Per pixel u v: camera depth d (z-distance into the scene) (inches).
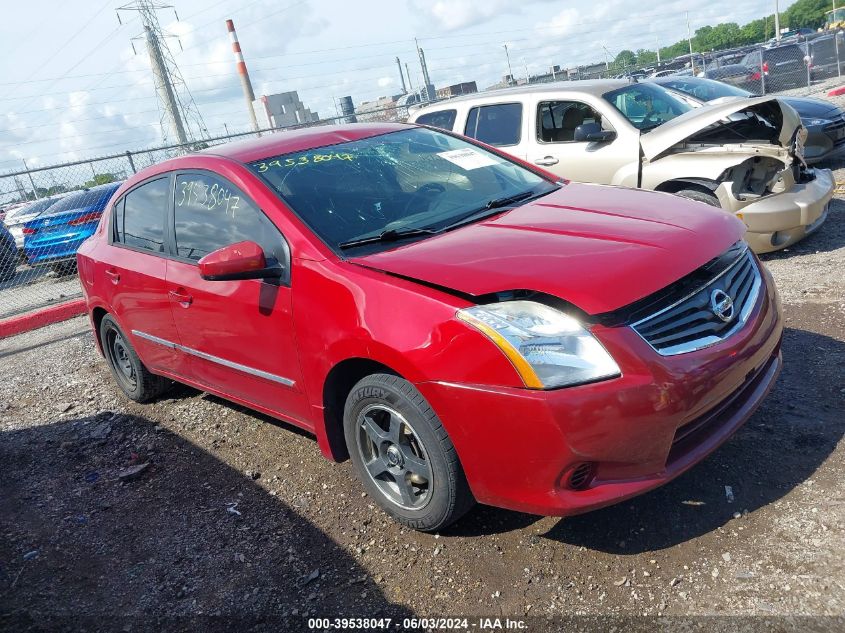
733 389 107.2
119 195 190.4
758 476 119.3
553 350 97.3
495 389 99.2
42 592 125.6
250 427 177.2
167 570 126.3
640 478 100.7
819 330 169.6
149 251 170.4
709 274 111.5
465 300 104.2
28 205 473.7
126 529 141.9
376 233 130.2
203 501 147.3
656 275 104.0
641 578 102.8
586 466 99.4
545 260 108.0
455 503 111.8
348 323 114.9
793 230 223.1
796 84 725.9
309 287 122.9
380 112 634.8
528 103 276.2
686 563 103.8
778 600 93.6
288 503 140.3
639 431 97.0
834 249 230.5
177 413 194.2
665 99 277.1
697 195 235.0
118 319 188.5
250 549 127.9
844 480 113.5
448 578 110.8
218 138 539.2
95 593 123.3
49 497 160.9
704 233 116.3
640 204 131.5
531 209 134.6
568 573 106.7
